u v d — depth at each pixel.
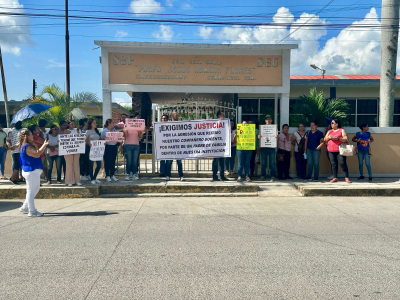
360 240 5.29
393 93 11.17
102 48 10.27
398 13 11.01
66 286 3.77
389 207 7.55
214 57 10.49
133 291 3.65
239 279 3.93
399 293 3.61
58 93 14.90
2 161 10.06
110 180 9.52
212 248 4.93
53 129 9.26
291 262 4.43
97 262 4.43
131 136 9.73
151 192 8.95
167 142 9.60
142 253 4.74
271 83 10.61
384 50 11.16
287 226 6.05
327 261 4.46
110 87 10.34
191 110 10.69
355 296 3.54
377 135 10.59
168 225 6.11
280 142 10.10
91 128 9.52
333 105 11.95
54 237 5.45
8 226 6.11
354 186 9.02
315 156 9.93
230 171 10.38
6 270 4.20
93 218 6.62
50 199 8.51
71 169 8.84
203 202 8.06
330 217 6.68
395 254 4.71
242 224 6.18
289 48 10.38
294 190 9.11
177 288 3.71
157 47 10.27
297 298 3.50
